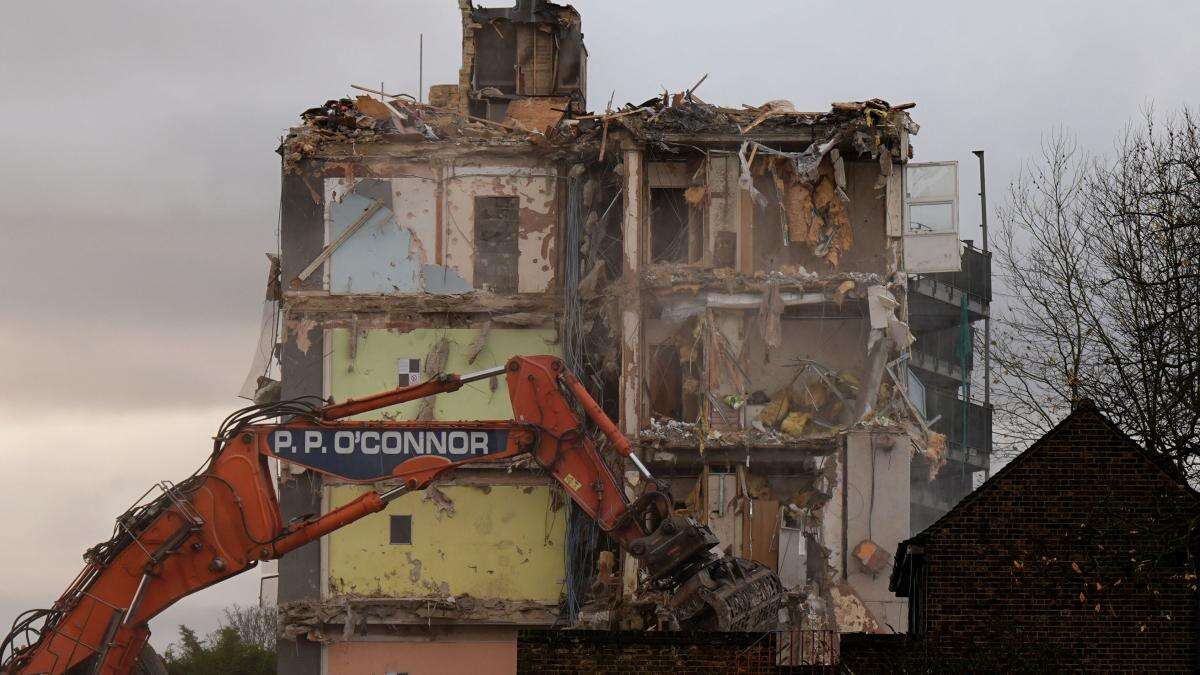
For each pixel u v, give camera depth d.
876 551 50.34
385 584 53.59
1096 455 35.31
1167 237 44.38
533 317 54.19
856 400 51.78
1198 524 34.81
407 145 54.88
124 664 41.34
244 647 72.06
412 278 54.62
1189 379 42.22
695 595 40.44
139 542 41.41
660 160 52.88
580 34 62.56
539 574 53.34
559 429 43.31
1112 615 34.91
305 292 54.59
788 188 52.38
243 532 41.84
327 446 42.69
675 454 50.81
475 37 62.56
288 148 54.66
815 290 51.16
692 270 51.38
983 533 35.19
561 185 54.56
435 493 53.72
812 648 35.19
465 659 53.47
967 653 34.84
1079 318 50.47
